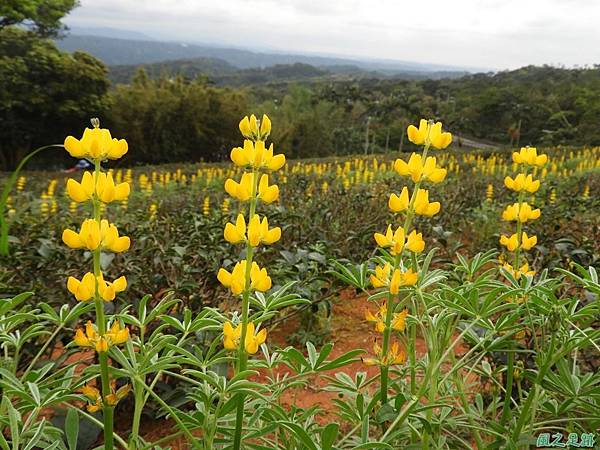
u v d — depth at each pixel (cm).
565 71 6938
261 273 146
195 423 161
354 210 695
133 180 1469
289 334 437
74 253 384
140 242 423
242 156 146
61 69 2720
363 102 5288
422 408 171
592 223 562
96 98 2831
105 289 135
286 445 182
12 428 138
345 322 456
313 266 396
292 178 1164
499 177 1315
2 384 139
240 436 149
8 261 352
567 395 180
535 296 180
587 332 187
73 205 711
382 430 195
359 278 207
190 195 996
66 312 189
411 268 195
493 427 193
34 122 2794
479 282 189
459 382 213
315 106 5019
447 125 4716
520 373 209
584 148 2588
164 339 159
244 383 144
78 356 353
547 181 1107
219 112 3195
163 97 3070
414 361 204
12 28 2597
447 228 687
